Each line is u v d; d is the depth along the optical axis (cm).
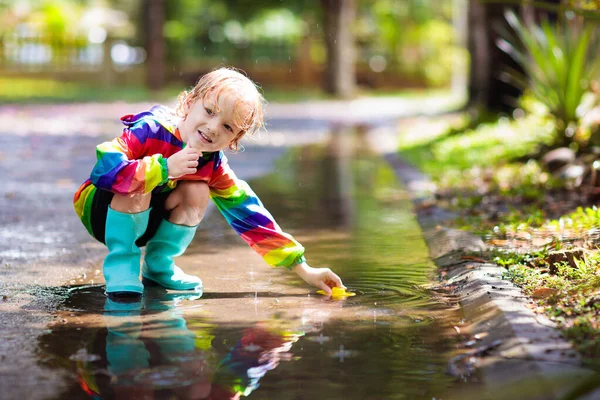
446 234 562
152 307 399
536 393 277
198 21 3878
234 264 504
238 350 329
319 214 694
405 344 338
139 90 3138
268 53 3922
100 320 374
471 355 320
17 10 3359
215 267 495
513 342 321
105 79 3372
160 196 431
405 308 398
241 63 3788
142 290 424
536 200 698
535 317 349
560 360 299
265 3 3831
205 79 405
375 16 4162
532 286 403
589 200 679
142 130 411
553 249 476
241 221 436
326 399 278
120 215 420
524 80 1396
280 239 434
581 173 750
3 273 473
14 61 3356
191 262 510
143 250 551
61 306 400
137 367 308
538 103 1267
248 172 1007
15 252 533
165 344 337
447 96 3328
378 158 1197
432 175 916
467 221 614
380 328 362
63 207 722
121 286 418
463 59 3061
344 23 3161
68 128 1628
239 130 407
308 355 323
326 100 3017
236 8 3834
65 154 1180
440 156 1081
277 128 1802
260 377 298
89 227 439
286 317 381
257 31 3900
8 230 610
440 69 4003
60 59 3384
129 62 3678
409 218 673
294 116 2197
